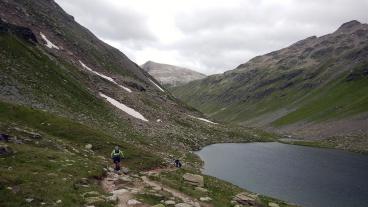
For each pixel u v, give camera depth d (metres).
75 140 48.44
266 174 72.50
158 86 198.12
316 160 100.62
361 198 55.66
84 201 21.84
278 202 37.91
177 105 166.75
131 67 182.62
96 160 40.19
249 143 139.75
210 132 135.00
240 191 39.56
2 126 37.34
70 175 27.25
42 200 20.64
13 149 30.47
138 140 73.75
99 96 97.56
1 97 55.06
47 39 119.81
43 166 28.25
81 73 108.75
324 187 62.75
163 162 50.50
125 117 90.69
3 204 18.92
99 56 151.00
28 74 71.75
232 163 83.94
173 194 29.73
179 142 95.25
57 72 85.38
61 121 53.38
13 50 77.56
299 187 61.97
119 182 30.03
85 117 70.19
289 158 101.44
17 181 22.52
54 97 70.00
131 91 130.12
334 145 147.75
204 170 71.44
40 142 37.38
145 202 24.45
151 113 113.56
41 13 141.12
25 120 49.19
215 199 31.11
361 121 181.25
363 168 87.69
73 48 133.00
